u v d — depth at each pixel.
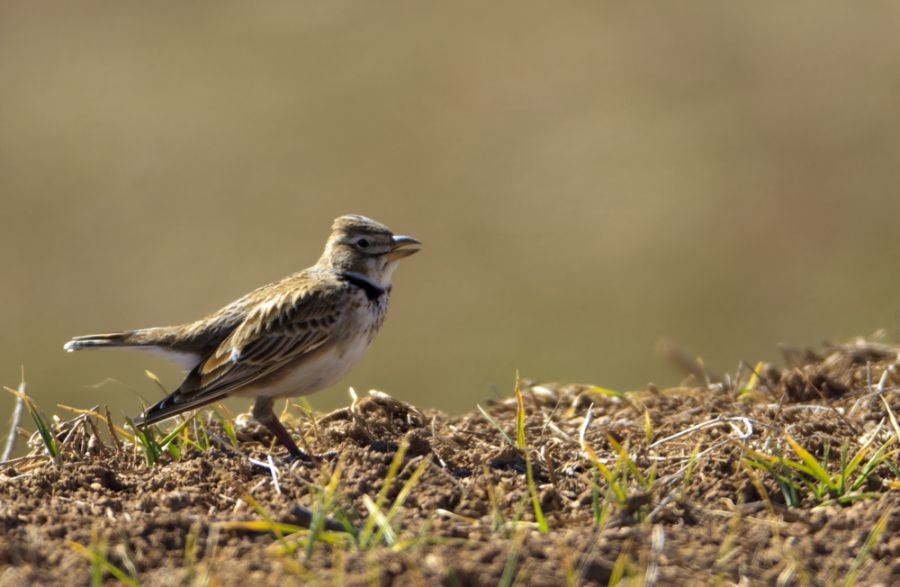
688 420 9.20
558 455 8.31
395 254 9.56
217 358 8.91
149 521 6.72
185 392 8.73
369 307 9.38
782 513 7.20
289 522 6.79
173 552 6.53
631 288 25.48
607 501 6.97
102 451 8.59
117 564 6.37
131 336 9.48
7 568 6.29
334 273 9.50
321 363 9.09
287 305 9.02
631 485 7.53
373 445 8.26
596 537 6.58
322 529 6.69
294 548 6.39
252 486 7.64
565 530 6.89
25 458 8.45
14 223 29.39
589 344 23.28
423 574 6.05
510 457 8.04
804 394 9.85
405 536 6.64
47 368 23.06
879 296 24.66
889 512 6.94
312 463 7.95
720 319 24.25
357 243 9.50
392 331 24.05
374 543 6.44
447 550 6.37
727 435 8.59
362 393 21.50
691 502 7.26
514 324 24.16
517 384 8.41
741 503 7.36
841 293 24.86
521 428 8.27
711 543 6.70
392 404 9.26
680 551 6.55
